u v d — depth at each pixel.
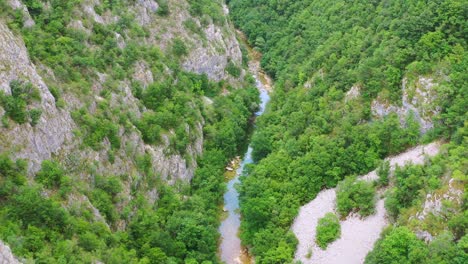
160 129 105.44
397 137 101.06
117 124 94.69
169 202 99.19
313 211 99.12
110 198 87.25
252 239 98.19
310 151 106.69
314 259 89.94
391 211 90.31
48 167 78.69
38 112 78.81
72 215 78.06
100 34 107.25
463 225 78.69
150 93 111.06
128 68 109.00
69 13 102.88
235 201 110.25
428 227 81.69
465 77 97.94
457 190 81.88
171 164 104.75
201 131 118.81
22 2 94.69
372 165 100.69
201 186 109.06
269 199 101.06
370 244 89.19
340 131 105.31
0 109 75.38
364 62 111.38
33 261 64.75
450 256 76.44
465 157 86.75
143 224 90.00
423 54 103.06
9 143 75.00
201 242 92.88
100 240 77.69
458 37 102.94
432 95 99.75
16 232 68.81
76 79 92.75
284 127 118.19
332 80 115.81
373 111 105.94
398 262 79.69
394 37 108.44
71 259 70.44
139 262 82.50
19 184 73.56
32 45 89.12
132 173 94.25
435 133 98.31
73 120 87.06
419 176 89.94
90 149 87.38
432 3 106.56
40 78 82.75
